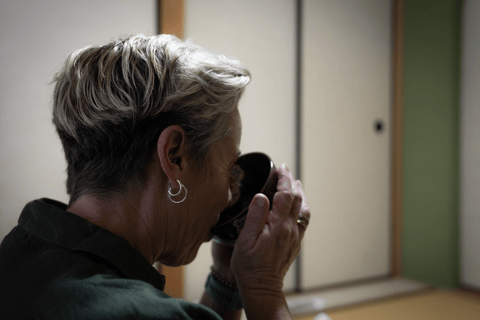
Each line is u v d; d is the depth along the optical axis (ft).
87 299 1.26
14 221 5.63
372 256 9.34
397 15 9.48
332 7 8.57
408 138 9.61
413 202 9.51
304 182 8.29
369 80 9.18
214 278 2.43
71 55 1.69
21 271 1.38
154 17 6.50
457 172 8.79
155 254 1.80
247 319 1.83
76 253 1.43
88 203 1.61
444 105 8.86
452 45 8.68
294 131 8.24
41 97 5.76
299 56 8.16
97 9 6.07
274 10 7.93
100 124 1.57
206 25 7.18
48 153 5.84
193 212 1.84
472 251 8.59
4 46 5.49
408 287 8.83
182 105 1.62
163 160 1.59
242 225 1.97
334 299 7.98
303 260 8.36
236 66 1.83
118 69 1.59
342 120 8.79
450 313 7.29
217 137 1.78
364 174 9.17
